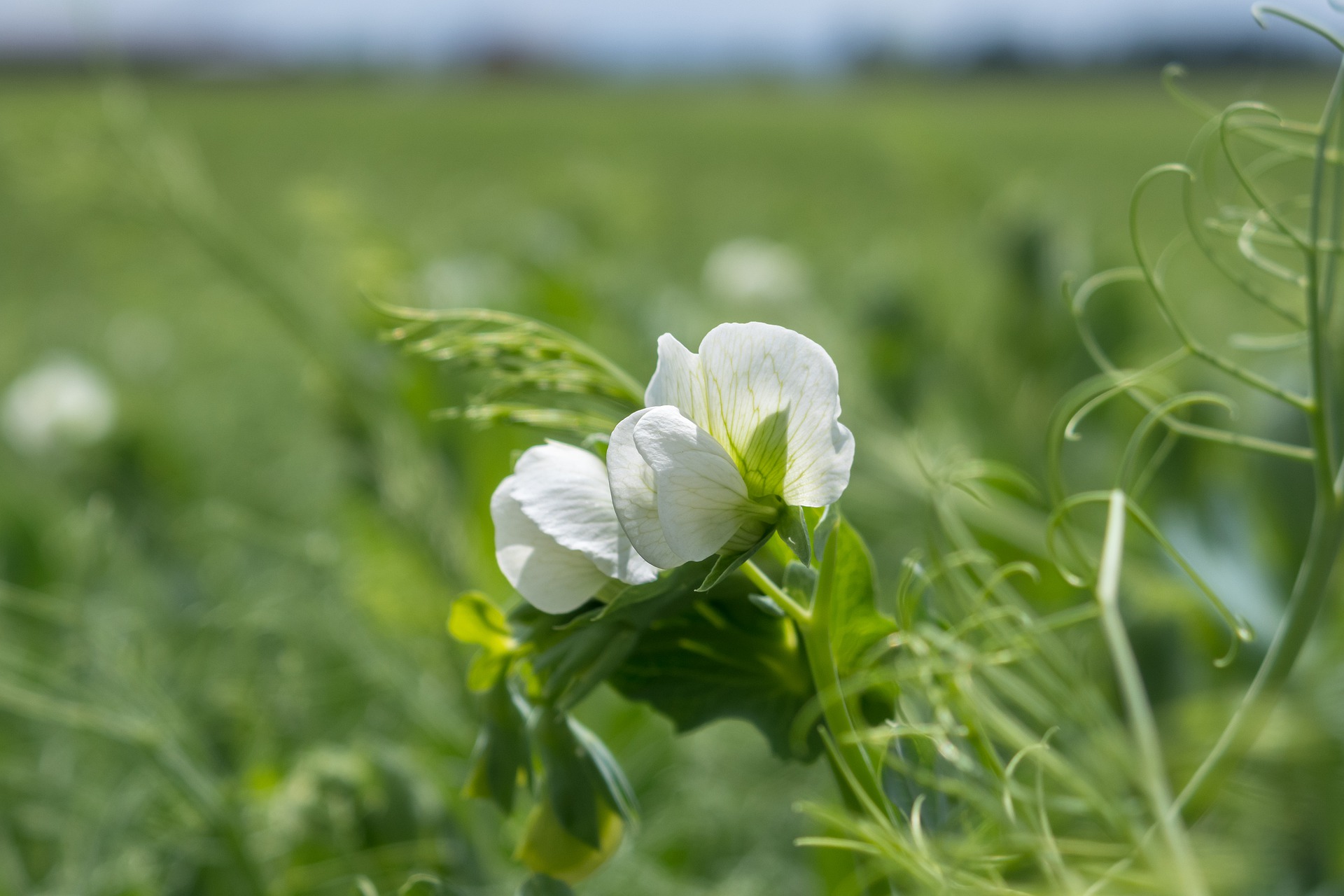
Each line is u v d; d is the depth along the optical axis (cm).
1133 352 76
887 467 71
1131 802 33
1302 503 55
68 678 45
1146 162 255
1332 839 35
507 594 60
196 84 970
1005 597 36
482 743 30
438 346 31
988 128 338
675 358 29
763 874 45
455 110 679
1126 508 33
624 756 52
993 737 35
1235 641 31
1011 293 83
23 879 42
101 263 85
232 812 38
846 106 685
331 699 53
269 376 104
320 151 365
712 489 28
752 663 31
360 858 38
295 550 64
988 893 30
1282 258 54
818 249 163
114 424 84
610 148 393
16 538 69
